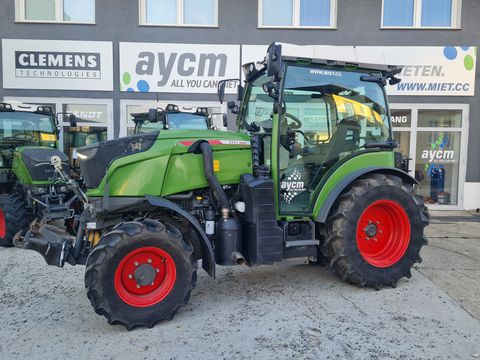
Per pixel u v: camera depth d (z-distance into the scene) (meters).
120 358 2.47
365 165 3.71
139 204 3.08
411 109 8.70
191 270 2.97
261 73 3.82
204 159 3.18
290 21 8.87
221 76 8.74
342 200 3.47
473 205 8.73
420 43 8.64
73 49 8.59
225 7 8.61
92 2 8.70
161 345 2.62
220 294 3.54
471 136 8.70
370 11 8.62
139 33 8.64
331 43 8.72
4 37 8.55
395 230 3.70
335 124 3.66
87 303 3.36
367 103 3.79
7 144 5.93
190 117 7.77
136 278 2.86
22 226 5.23
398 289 3.63
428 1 8.69
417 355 2.49
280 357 2.47
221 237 3.25
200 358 2.46
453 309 3.18
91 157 3.06
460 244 5.40
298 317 3.04
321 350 2.56
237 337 2.73
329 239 3.49
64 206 5.12
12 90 8.61
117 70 8.69
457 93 8.63
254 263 3.23
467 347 2.58
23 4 8.62
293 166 3.54
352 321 2.96
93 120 8.78
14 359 2.46
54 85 8.62
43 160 5.27
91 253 2.74
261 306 3.26
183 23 8.81
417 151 8.80
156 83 8.72
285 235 3.42
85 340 2.71
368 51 8.52
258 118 3.80
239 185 3.43
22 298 3.47
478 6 8.55
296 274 4.09
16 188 5.71
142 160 3.09
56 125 6.50
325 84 3.59
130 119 8.82
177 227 3.26
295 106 3.51
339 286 3.72
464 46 8.60
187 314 3.11
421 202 3.98
